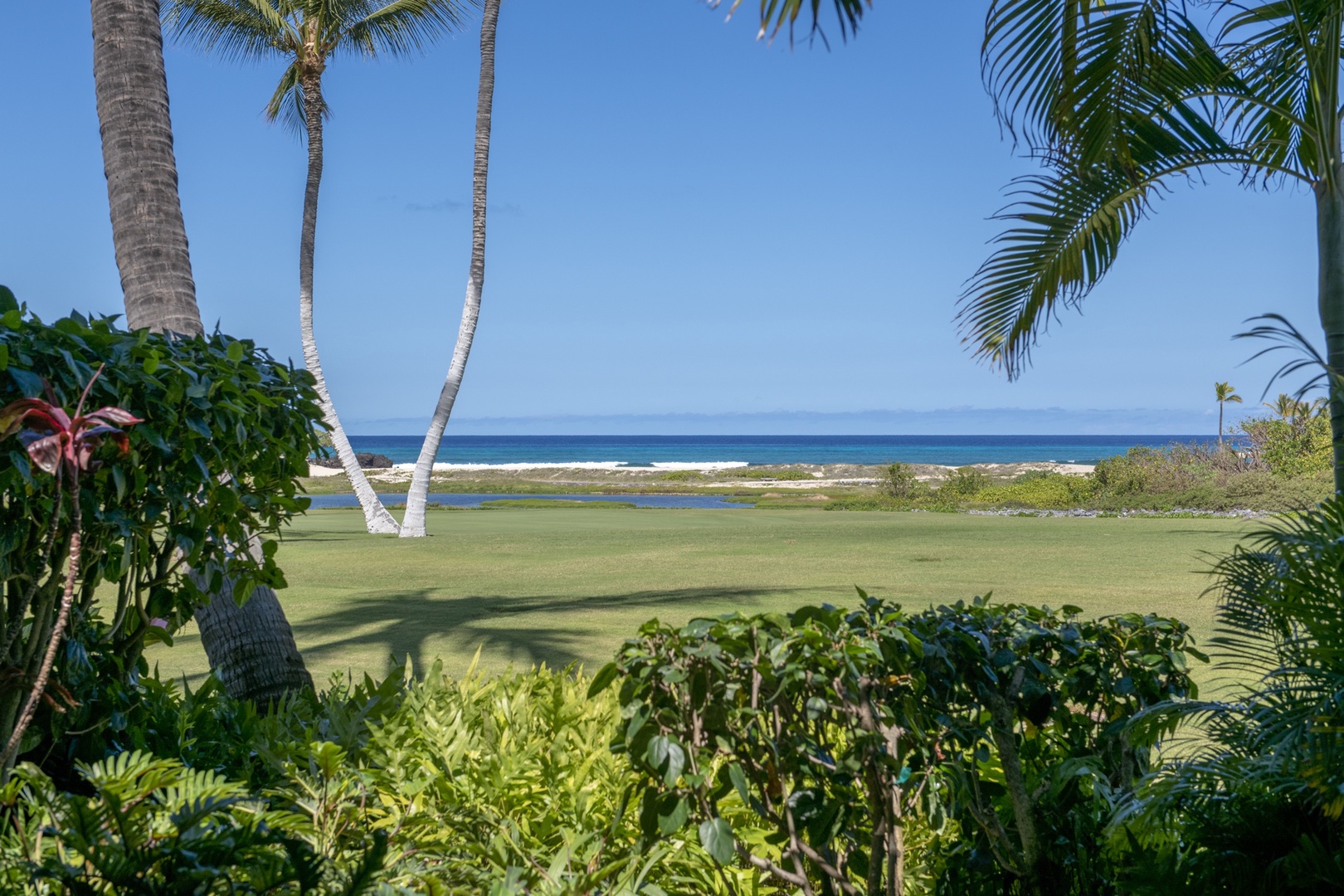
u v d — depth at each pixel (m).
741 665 2.15
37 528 2.56
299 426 3.37
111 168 4.91
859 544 16.95
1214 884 2.13
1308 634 2.16
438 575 12.79
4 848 1.82
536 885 2.43
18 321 2.31
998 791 2.83
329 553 15.93
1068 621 2.82
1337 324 3.97
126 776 1.84
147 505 2.74
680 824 2.13
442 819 2.58
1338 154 4.06
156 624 3.37
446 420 20.77
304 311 22.08
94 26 5.02
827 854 2.46
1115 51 4.58
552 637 7.94
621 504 39.00
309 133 22.67
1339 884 1.92
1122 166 4.82
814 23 2.30
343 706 3.65
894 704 2.41
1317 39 4.56
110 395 2.49
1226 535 18.27
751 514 28.66
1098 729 2.93
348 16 22.48
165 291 4.84
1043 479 35.69
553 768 2.89
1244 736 2.25
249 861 1.64
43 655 2.63
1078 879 2.72
